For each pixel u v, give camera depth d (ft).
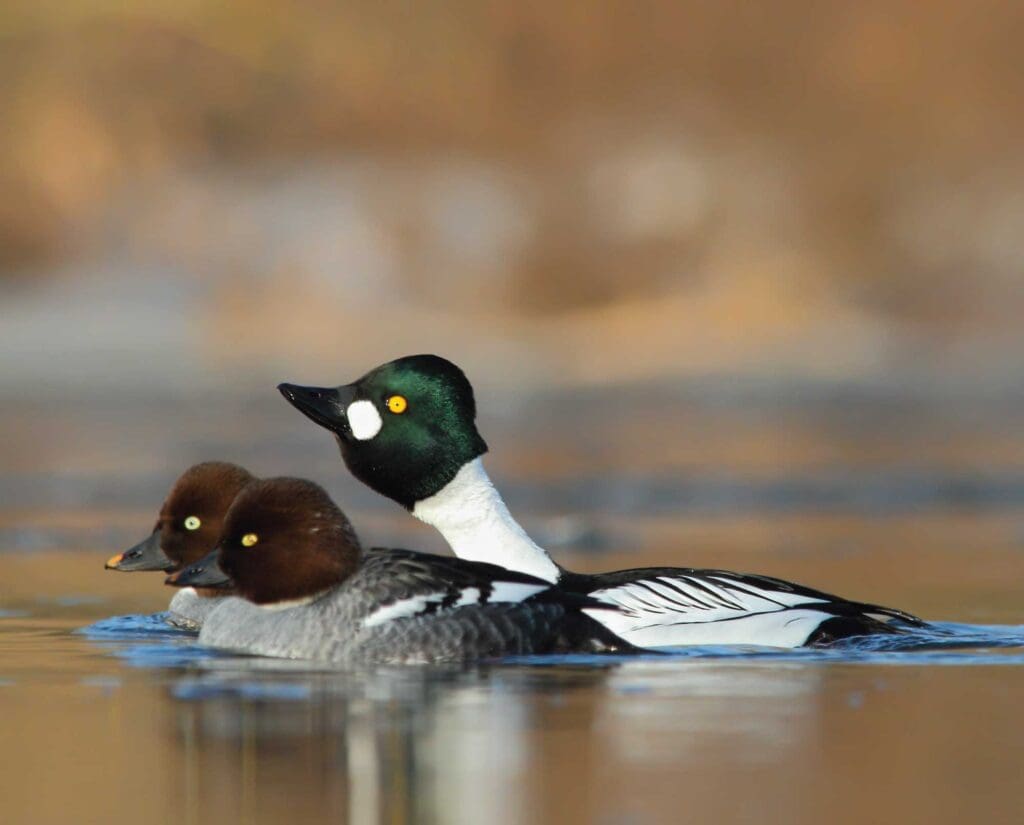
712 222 113.91
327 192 116.67
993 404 84.48
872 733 24.84
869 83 123.13
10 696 27.35
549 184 116.78
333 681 28.17
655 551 47.78
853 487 62.23
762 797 21.67
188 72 122.62
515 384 88.38
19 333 98.73
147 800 21.65
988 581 41.57
